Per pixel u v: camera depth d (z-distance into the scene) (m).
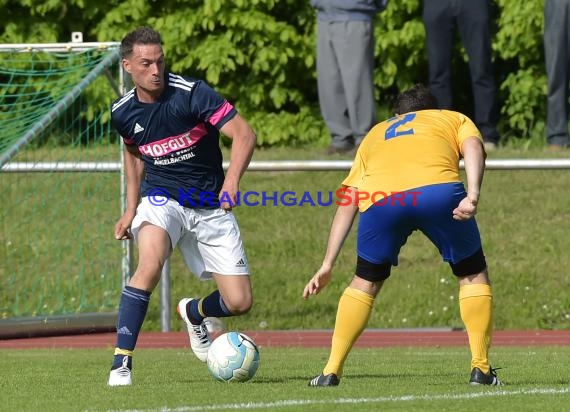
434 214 22.84
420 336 42.44
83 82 43.41
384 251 23.42
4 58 63.25
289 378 26.80
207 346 29.30
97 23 66.81
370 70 55.44
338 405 20.78
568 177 54.66
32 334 41.94
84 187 52.72
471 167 22.80
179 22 64.31
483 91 57.41
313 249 50.44
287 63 65.12
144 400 21.95
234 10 63.56
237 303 27.17
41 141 56.56
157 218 25.86
